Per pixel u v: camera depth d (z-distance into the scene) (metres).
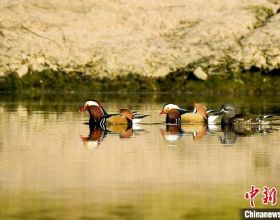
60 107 41.03
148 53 56.59
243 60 55.69
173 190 17.80
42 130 29.77
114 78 55.09
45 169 20.39
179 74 55.34
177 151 23.83
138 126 31.83
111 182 18.66
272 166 20.94
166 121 33.03
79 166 20.91
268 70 55.31
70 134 28.50
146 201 16.73
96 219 15.33
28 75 54.47
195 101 45.84
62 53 55.84
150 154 23.12
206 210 16.05
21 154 23.09
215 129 30.83
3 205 16.36
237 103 44.09
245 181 18.81
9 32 55.66
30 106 41.62
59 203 16.55
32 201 16.70
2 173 19.75
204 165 21.06
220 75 54.78
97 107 31.98
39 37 56.09
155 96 50.56
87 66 55.59
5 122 32.62
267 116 32.41
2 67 54.09
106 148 24.52
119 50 56.56
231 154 23.14
